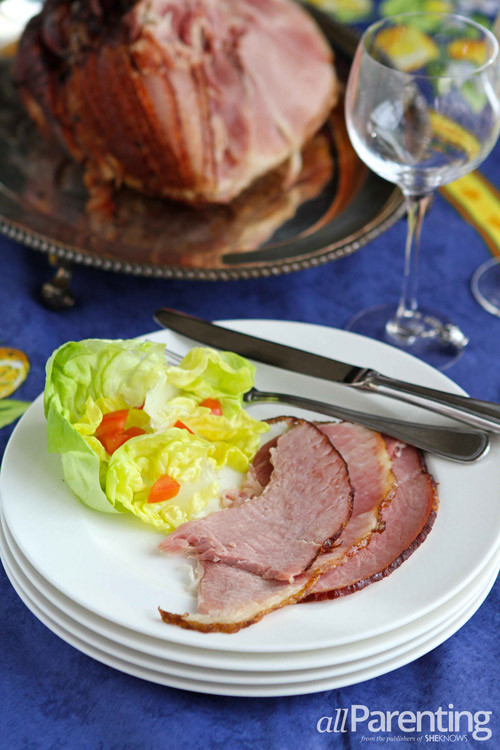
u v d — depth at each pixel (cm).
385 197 96
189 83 94
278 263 91
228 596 72
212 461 79
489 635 76
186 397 82
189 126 94
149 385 79
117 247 93
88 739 72
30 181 98
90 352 79
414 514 77
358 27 118
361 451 80
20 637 76
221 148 95
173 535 76
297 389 85
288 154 98
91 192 97
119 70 93
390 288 98
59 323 94
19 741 72
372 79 85
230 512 77
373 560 75
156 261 91
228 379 82
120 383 80
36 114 98
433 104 84
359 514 77
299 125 98
